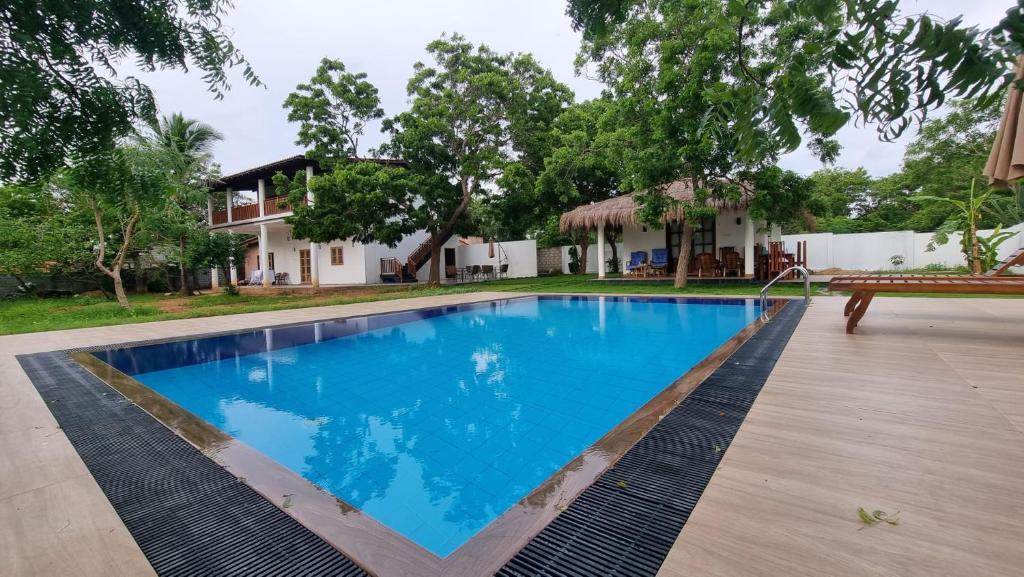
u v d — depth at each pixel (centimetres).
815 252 1470
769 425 225
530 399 397
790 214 1084
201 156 1513
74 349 511
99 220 1061
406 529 218
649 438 214
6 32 156
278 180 1488
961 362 336
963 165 1314
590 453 201
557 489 171
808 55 83
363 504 239
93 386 353
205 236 1577
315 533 152
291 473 199
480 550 138
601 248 1409
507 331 726
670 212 1113
